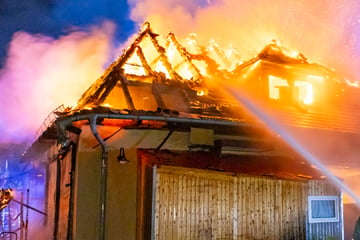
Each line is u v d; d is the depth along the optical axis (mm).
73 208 11156
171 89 12719
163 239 9648
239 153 12117
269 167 11578
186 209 10000
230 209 10453
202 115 11234
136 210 10828
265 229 10758
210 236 10133
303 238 11227
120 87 11953
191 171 10172
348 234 14586
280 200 11102
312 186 11641
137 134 11148
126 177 10922
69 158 12094
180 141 11539
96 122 10336
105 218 10594
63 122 9891
